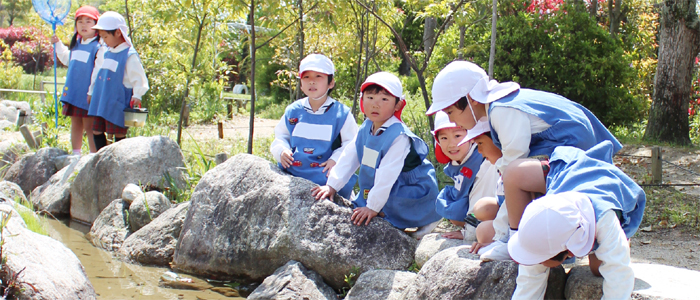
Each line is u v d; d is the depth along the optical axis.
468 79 3.11
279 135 4.77
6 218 3.48
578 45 10.84
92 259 4.81
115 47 6.89
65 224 6.00
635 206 2.74
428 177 4.26
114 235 5.24
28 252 3.36
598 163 2.69
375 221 4.09
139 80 6.93
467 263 3.04
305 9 6.83
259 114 15.66
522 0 11.37
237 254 4.29
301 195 4.20
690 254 4.33
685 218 5.34
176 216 4.95
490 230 3.23
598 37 11.08
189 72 8.13
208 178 4.73
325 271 3.97
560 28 10.98
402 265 3.96
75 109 7.16
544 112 2.95
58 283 3.30
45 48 23.20
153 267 4.66
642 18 17.70
